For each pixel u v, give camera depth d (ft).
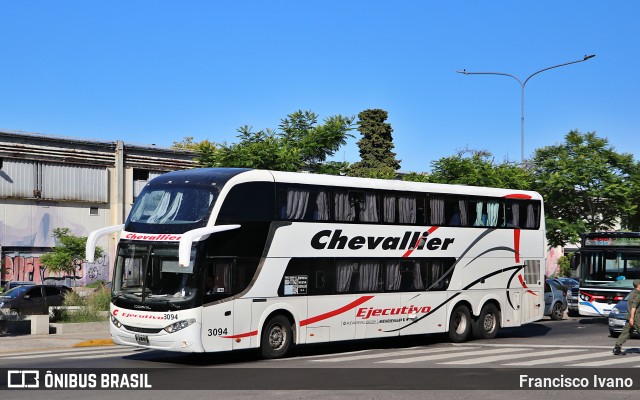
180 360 64.34
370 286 70.33
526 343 78.89
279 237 63.72
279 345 64.39
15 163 163.53
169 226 60.39
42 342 79.25
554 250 211.41
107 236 176.45
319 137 108.17
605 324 108.06
